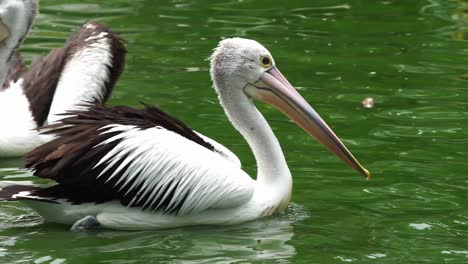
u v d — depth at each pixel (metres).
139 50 19.95
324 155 14.62
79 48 15.62
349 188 13.34
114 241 11.47
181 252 11.12
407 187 13.34
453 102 17.09
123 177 11.56
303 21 22.62
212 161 11.89
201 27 21.84
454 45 20.70
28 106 14.94
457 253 11.12
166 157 11.66
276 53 20.00
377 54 20.08
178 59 19.39
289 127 15.95
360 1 24.59
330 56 19.91
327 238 11.62
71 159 11.45
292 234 11.77
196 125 15.72
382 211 12.52
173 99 17.00
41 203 11.78
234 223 12.09
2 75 12.87
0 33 12.73
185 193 11.74
